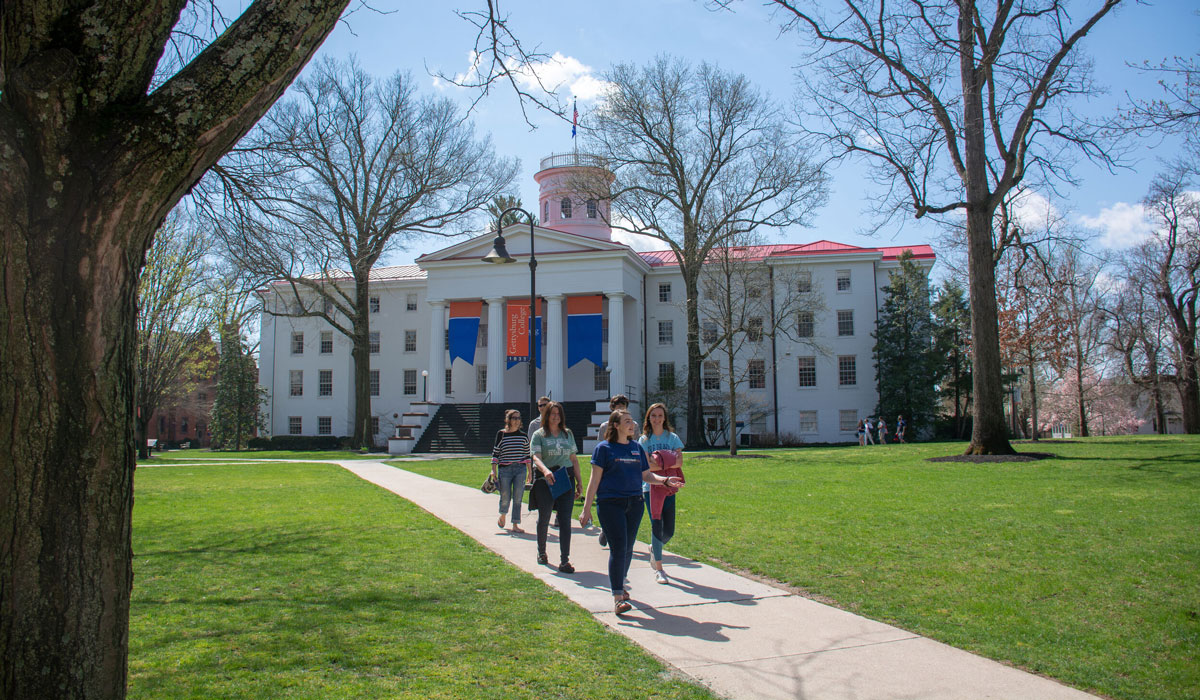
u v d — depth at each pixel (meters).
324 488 19.45
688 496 15.79
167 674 5.24
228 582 8.18
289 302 58.25
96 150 3.24
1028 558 8.75
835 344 49.78
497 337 47.81
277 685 5.03
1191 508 11.76
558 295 47.19
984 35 20.88
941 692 4.89
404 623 6.52
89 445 3.22
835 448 33.97
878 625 6.43
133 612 6.95
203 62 3.47
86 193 3.22
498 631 6.29
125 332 3.40
